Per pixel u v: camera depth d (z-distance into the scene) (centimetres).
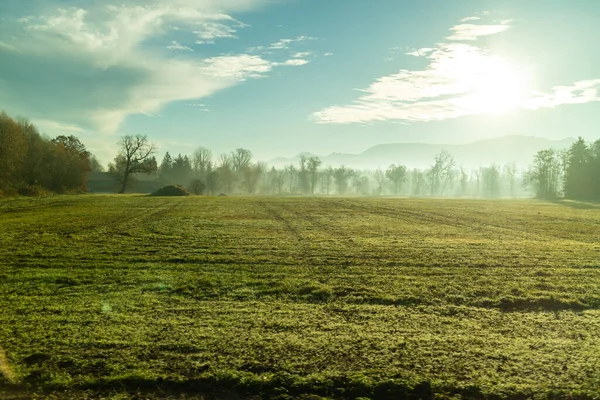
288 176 17550
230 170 13075
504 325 1006
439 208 4956
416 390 707
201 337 890
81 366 759
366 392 703
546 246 2184
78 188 7681
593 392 689
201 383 716
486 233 2767
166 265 1623
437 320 1037
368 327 975
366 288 1314
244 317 1030
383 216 3900
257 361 783
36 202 4841
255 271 1545
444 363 787
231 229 2772
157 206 4628
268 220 3406
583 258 1859
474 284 1393
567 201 7119
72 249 1917
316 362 785
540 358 809
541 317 1073
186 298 1192
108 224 2939
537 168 10200
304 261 1738
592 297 1245
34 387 700
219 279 1404
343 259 1789
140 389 700
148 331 918
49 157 7056
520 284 1395
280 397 687
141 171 9081
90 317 1006
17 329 919
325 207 4888
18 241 2122
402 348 852
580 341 902
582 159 9019
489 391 694
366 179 16025
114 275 1443
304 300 1204
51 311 1051
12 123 5894
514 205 5766
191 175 13400
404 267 1650
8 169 5812
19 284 1309
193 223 3086
